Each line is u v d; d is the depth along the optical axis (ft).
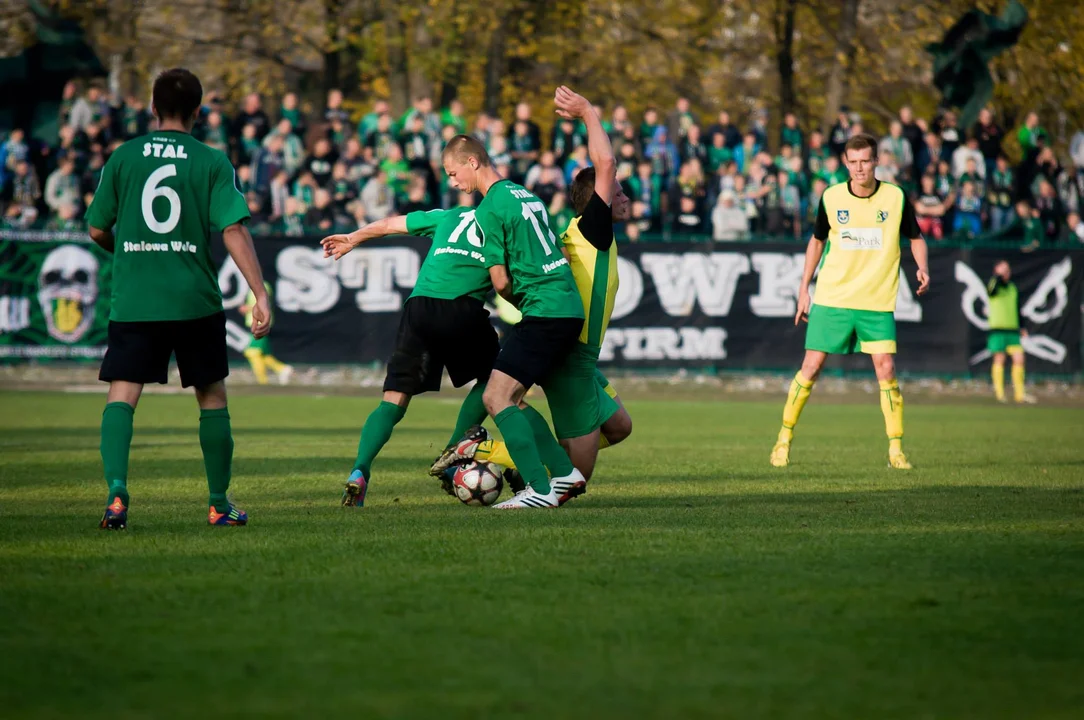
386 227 84.53
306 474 100.73
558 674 37.11
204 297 67.62
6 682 36.11
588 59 374.22
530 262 77.15
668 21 371.56
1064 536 65.36
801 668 37.96
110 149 247.09
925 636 42.11
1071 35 371.97
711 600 47.55
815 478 99.96
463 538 63.16
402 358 80.69
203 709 33.55
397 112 331.57
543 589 49.55
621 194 82.53
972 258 241.14
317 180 243.60
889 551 59.72
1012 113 380.17
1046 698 35.12
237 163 245.45
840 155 263.49
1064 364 246.68
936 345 240.94
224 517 68.80
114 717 32.86
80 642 40.75
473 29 336.90
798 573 53.36
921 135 269.03
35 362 232.94
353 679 36.47
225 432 68.80
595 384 82.53
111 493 66.80
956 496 86.22
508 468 83.41
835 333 112.57
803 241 241.55
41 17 259.60
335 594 48.39
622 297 238.68
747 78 401.49
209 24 363.97
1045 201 274.16
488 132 248.11
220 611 45.34
